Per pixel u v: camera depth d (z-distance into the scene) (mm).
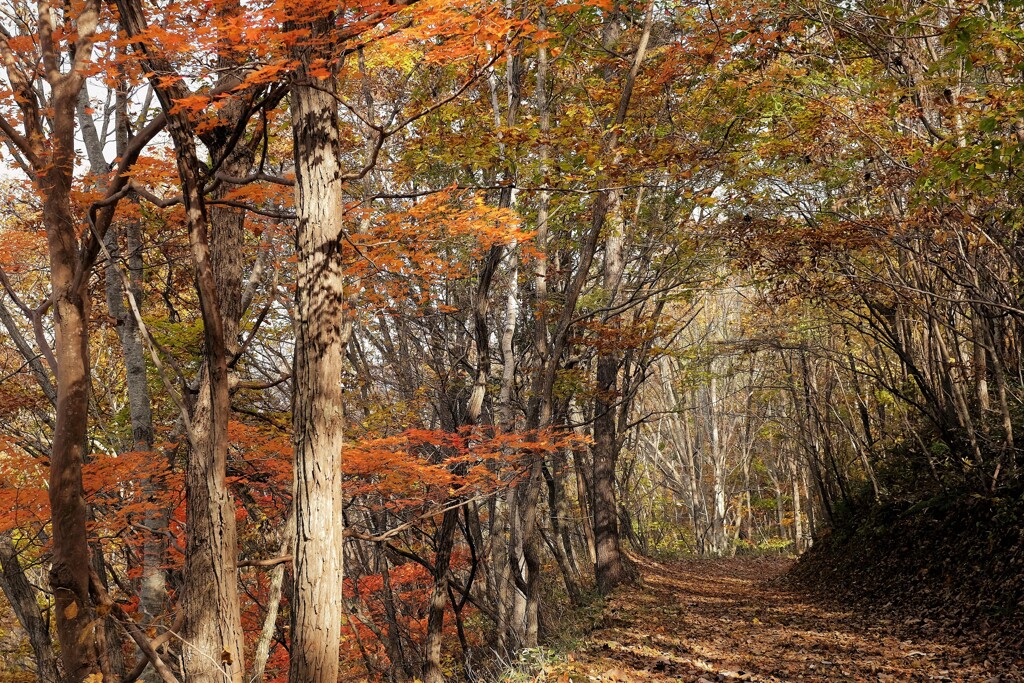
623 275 16391
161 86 5020
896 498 16828
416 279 8688
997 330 13500
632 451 29031
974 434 12852
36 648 9344
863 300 15109
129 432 12188
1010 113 8445
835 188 13617
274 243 8102
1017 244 11711
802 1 10984
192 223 5371
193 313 13055
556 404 14375
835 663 9797
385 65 9508
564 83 12656
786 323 19875
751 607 16438
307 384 5176
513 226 7305
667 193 14125
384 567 13227
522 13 6949
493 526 13266
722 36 11094
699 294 20578
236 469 7832
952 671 8961
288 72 4969
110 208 6012
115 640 9078
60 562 5812
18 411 11031
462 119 11445
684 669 9266
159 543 8656
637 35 13141
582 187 10008
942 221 10797
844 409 25312
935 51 11398
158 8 5574
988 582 11227
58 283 6141
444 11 4668
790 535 48125
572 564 20344
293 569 5074
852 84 11609
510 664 9930
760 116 12555
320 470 5102
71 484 5895
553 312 12969
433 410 14414
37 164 6234
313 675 4914
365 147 11188
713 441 38719
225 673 5242
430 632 10109
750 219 12531
